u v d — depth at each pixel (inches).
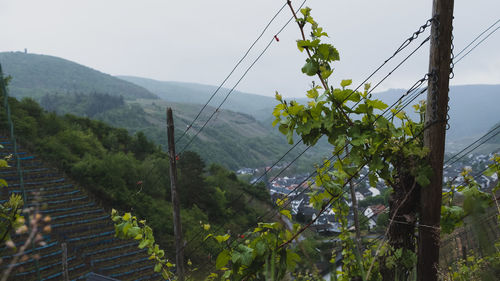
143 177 1964.8
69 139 2108.8
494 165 104.9
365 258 108.5
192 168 2171.5
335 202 114.3
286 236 86.8
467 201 40.4
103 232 1381.6
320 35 108.1
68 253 1112.8
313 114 107.7
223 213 2128.4
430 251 99.0
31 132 1920.5
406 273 99.3
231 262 93.3
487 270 39.0
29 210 38.4
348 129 104.0
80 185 1722.4
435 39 102.3
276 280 79.7
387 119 103.7
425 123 103.3
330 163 116.7
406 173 103.7
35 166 1659.7
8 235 74.3
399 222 102.3
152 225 1632.6
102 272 1082.7
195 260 1010.7
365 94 104.5
